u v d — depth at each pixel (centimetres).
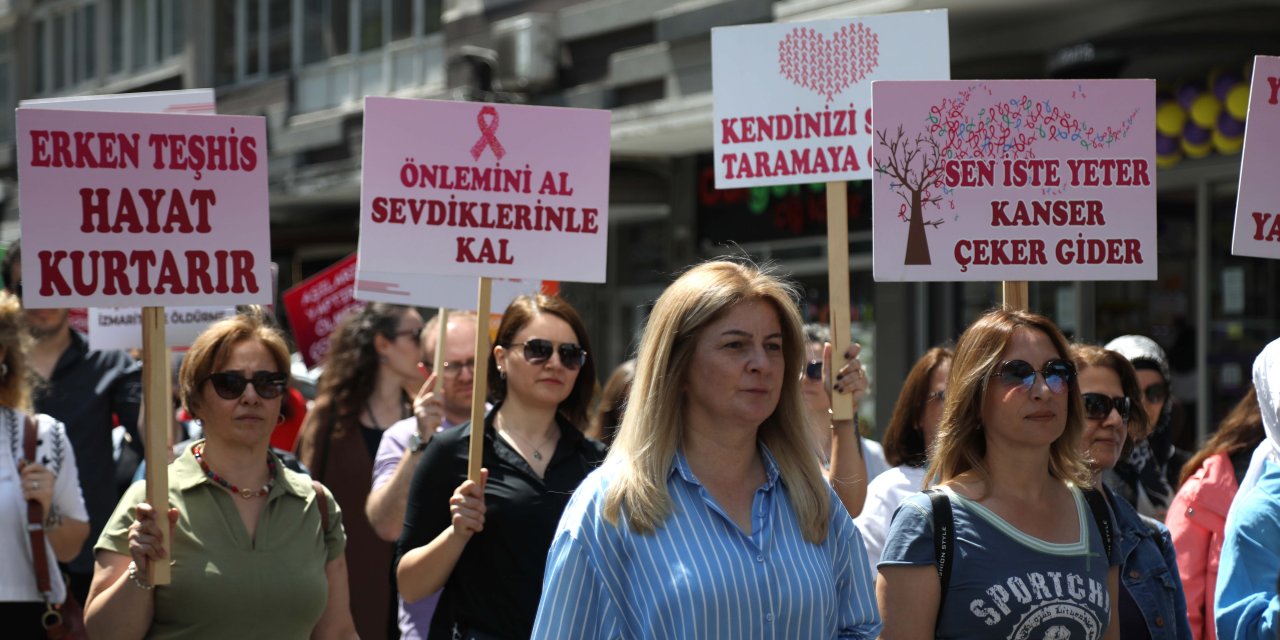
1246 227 530
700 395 371
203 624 481
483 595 522
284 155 2156
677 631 352
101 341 791
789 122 607
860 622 385
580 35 1592
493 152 579
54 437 605
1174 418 749
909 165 526
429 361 722
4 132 2894
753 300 373
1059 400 419
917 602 410
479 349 523
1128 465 617
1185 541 536
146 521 459
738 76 613
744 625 354
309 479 524
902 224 526
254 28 2286
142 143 492
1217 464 541
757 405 367
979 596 408
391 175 571
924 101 527
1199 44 1056
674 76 1460
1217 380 1166
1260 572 444
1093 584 416
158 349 479
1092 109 534
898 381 1398
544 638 361
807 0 1265
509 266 578
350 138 2020
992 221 528
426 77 1952
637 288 1792
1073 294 1275
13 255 800
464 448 541
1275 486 450
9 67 2886
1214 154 1142
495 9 1711
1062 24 1178
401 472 629
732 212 1567
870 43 603
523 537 521
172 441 770
